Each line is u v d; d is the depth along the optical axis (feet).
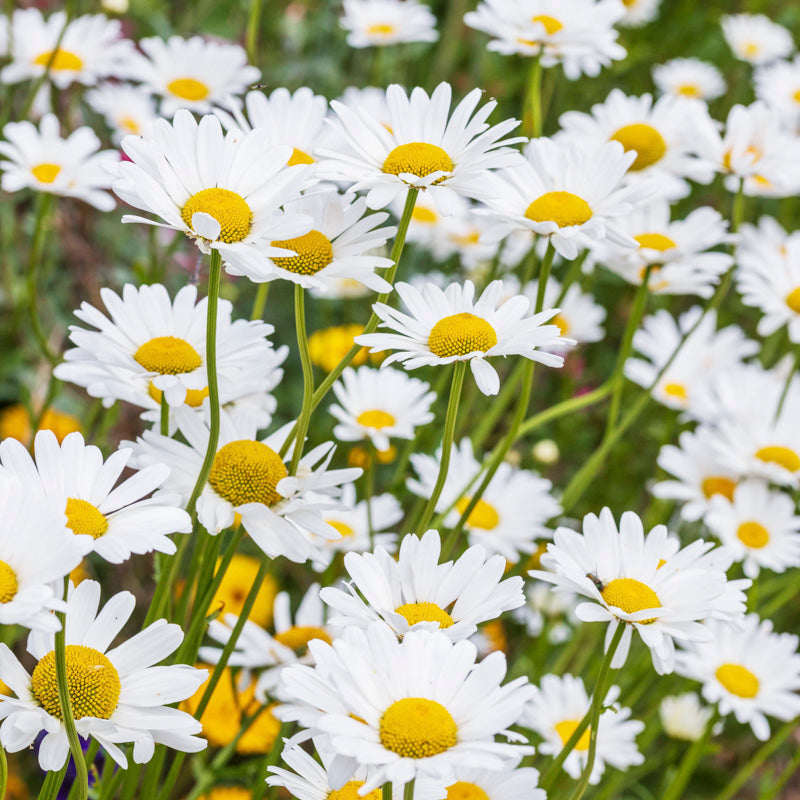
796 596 4.00
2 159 3.70
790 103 4.90
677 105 3.49
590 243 3.13
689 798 3.70
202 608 2.78
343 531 3.25
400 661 2.57
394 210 4.15
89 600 2.65
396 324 2.83
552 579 2.75
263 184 2.69
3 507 2.51
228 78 3.60
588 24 3.41
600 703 2.73
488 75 5.18
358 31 4.11
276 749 2.95
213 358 2.67
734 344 4.08
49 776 2.64
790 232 5.47
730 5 6.67
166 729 2.62
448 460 2.83
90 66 3.69
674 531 3.85
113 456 2.65
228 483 2.77
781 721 3.90
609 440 3.38
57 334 3.84
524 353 2.79
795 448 3.47
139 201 2.66
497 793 2.76
